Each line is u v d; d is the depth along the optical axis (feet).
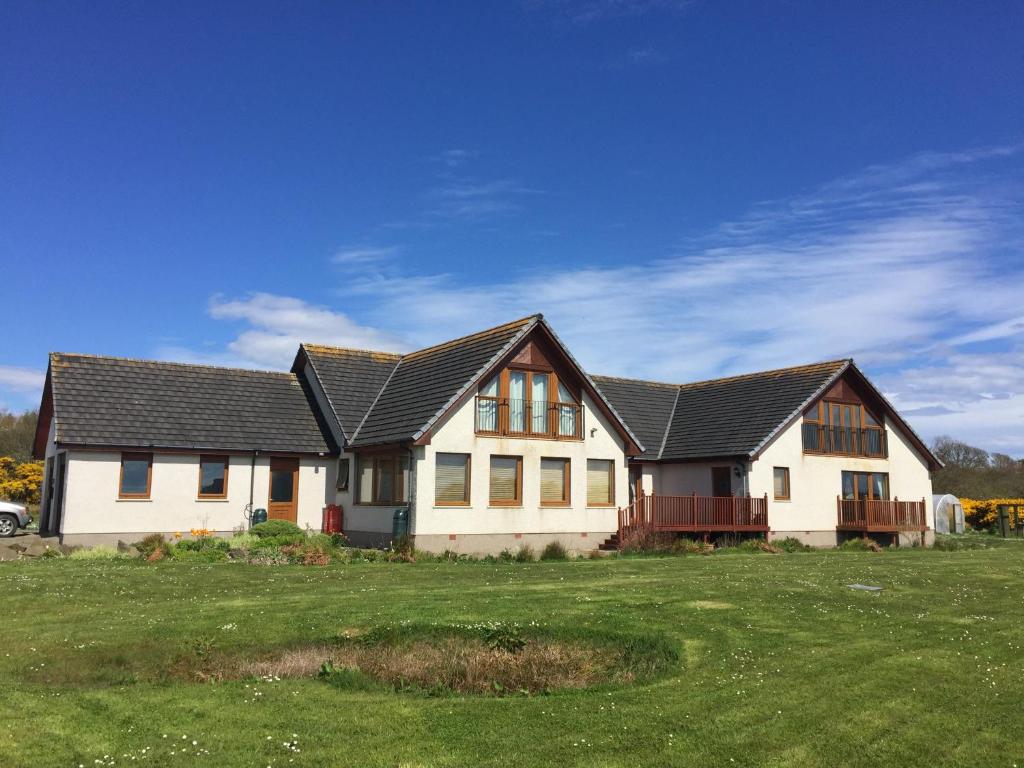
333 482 99.45
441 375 93.61
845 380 118.11
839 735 28.07
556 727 28.84
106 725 28.50
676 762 25.76
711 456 109.09
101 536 85.30
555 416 93.40
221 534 91.71
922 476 125.90
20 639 40.22
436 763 25.57
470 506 86.48
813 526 111.45
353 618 44.24
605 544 94.84
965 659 37.86
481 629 41.96
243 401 99.30
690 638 41.75
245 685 33.88
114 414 89.10
